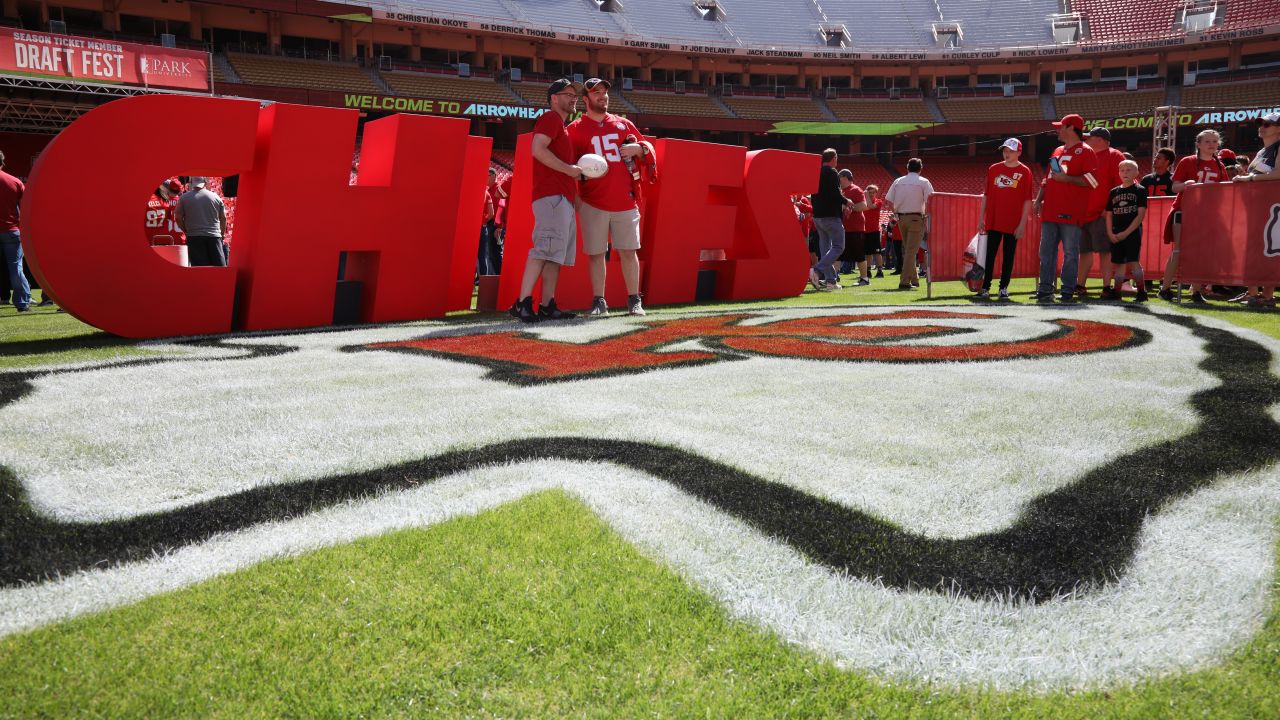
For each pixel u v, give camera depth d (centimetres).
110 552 164
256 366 392
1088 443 238
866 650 128
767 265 864
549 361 400
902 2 4434
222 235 740
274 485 205
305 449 238
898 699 117
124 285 521
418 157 632
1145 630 133
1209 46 3847
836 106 4072
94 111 500
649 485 202
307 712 112
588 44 3766
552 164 576
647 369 373
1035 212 780
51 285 496
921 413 278
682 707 114
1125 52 3912
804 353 421
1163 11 4041
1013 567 156
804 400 302
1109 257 780
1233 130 3784
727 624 136
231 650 127
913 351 426
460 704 115
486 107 3269
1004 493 195
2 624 135
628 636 131
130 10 2989
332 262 606
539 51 3838
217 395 319
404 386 336
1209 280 681
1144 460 221
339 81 3228
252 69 3103
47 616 137
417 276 647
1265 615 136
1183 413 275
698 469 215
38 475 213
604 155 618
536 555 161
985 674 122
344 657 125
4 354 445
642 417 276
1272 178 632
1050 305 706
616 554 162
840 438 246
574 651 127
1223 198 665
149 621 136
